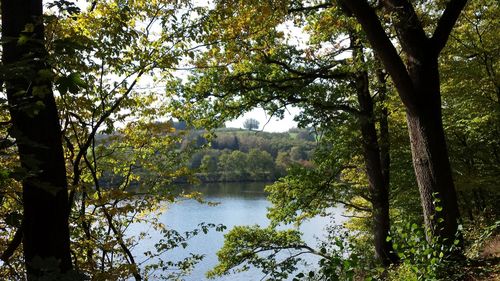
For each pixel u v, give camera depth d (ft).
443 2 28.96
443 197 23.12
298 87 40.96
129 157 30.63
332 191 47.83
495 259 20.44
